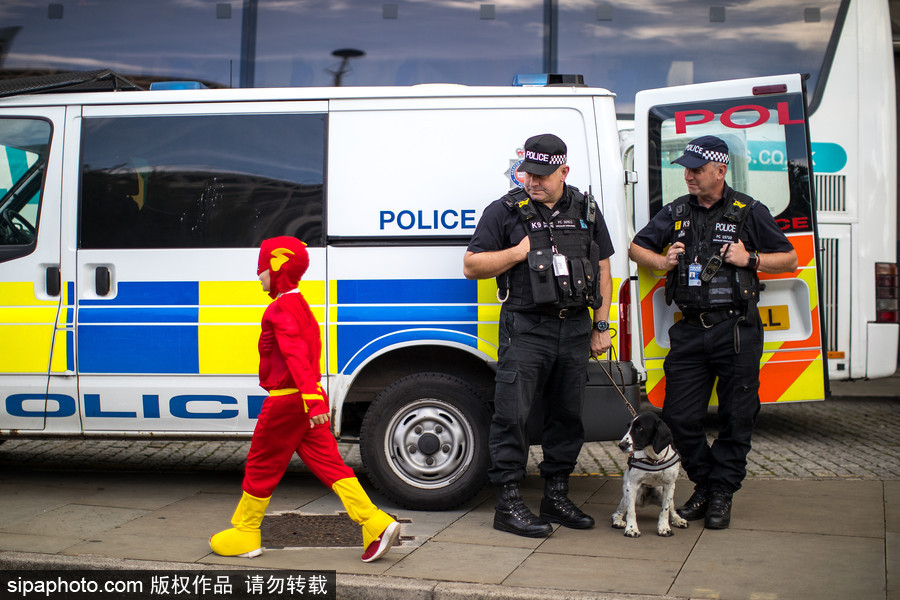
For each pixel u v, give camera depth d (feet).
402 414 16.60
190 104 17.13
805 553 14.15
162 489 18.71
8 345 17.08
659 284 18.80
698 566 13.55
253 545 13.97
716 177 15.60
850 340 26.50
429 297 16.60
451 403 16.47
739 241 15.64
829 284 26.48
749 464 21.17
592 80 26.91
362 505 13.71
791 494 17.93
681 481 19.15
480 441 16.47
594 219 15.48
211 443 24.21
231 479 19.76
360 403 18.15
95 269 17.03
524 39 27.12
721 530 15.46
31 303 17.08
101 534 15.17
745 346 15.65
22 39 27.63
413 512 16.75
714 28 26.89
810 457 22.02
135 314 16.87
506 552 14.24
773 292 19.17
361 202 16.71
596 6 27.04
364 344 16.62
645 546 14.57
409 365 17.25
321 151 16.85
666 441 14.85
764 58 26.68
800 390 19.13
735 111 20.18
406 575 13.10
